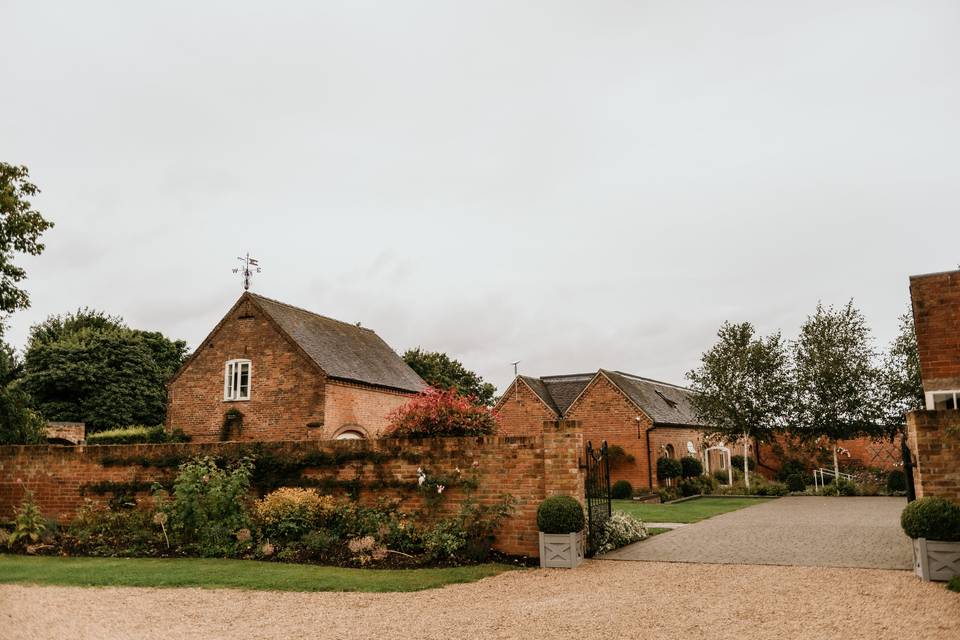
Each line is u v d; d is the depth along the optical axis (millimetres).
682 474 35406
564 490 12102
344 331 33000
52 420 38500
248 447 14594
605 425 35500
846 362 32625
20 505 15820
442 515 13000
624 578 10477
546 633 7375
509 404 40219
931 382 13539
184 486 13336
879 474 37406
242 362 27859
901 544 13258
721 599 8797
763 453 43625
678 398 46344
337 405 27156
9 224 19016
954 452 9953
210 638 7355
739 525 17812
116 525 14359
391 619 8078
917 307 13898
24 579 10523
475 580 10461
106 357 41375
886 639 6801
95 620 8094
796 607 8242
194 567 11430
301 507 13055
